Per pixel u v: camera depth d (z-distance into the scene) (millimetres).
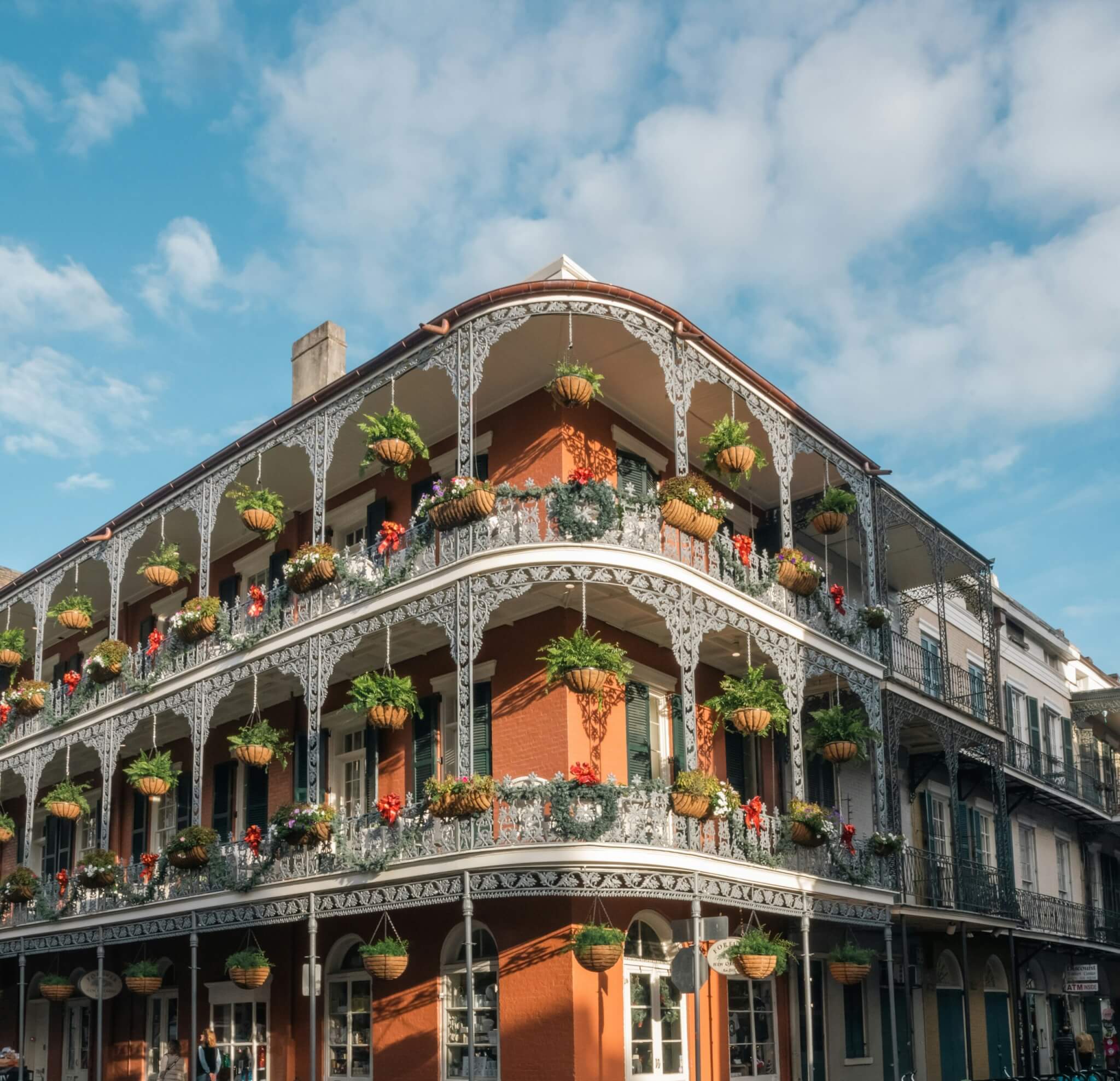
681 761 19438
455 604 16750
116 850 25781
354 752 20766
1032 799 29500
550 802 15688
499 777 18047
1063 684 34656
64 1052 25516
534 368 18953
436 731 19312
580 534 16453
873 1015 21984
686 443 18172
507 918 17078
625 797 15922
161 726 24234
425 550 17844
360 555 19047
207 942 22328
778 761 21469
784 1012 19812
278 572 23641
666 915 17875
